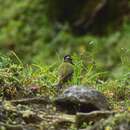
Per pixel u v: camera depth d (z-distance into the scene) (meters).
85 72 11.80
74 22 27.03
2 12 29.84
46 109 8.87
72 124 8.10
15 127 7.76
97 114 8.04
